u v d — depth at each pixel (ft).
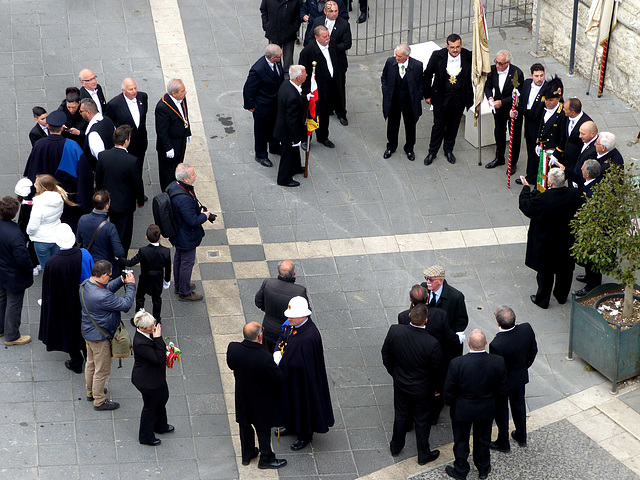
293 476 34.27
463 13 62.39
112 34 58.08
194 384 37.78
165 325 40.45
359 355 39.68
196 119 52.49
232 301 41.88
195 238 40.40
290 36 54.24
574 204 39.58
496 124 49.08
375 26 58.29
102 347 34.96
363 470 34.76
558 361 39.65
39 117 42.96
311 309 41.73
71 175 41.75
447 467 34.47
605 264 37.19
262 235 45.60
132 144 45.14
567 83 55.98
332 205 47.57
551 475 34.45
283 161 47.80
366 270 43.88
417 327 32.99
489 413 32.89
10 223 37.06
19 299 38.04
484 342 32.40
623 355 37.50
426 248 45.14
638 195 36.52
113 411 36.24
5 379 37.22
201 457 34.73
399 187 48.88
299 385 34.14
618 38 53.26
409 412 34.40
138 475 33.78
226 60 56.80
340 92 50.88
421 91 48.73
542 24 58.39
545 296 41.83
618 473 34.50
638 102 53.26
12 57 55.72
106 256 39.01
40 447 34.47
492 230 46.29
